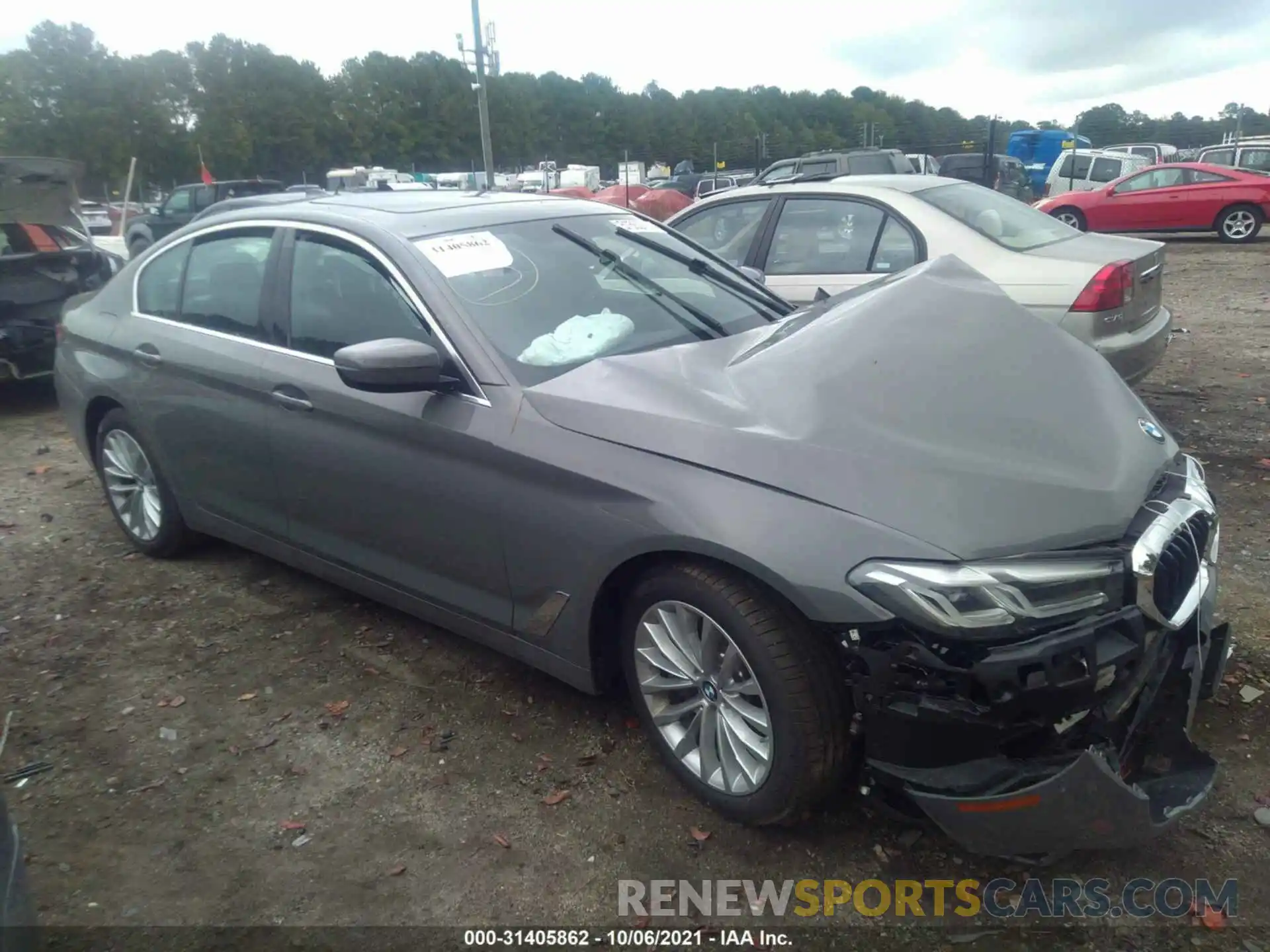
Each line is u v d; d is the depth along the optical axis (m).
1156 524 2.64
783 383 2.92
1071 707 2.43
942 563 2.42
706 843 2.87
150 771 3.26
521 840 2.91
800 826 2.92
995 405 2.88
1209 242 18.56
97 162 55.00
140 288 4.67
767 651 2.62
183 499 4.53
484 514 3.21
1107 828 2.39
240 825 3.00
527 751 3.30
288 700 3.64
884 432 2.72
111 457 4.86
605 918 2.63
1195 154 30.95
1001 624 2.38
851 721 2.66
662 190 22.20
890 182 6.43
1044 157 35.22
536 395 3.13
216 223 4.34
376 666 3.85
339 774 3.22
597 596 3.01
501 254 3.68
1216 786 3.01
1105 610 2.52
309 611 4.32
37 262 7.84
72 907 2.70
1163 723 2.73
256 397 3.91
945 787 2.48
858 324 3.17
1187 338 9.35
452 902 2.70
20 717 3.57
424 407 3.33
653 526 2.77
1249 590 4.16
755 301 4.06
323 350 3.73
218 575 4.70
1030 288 5.64
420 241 3.61
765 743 2.76
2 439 7.21
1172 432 6.31
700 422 2.83
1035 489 2.59
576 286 3.68
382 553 3.67
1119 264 5.55
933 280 3.47
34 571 4.79
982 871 2.75
